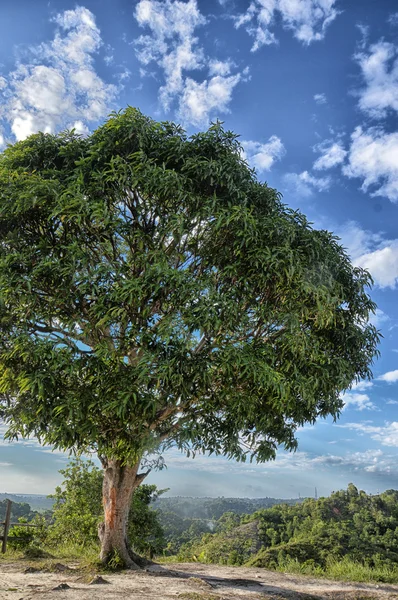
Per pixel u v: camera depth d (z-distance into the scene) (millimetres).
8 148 9258
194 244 8836
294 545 20766
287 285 8148
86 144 9094
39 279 7820
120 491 10117
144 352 7578
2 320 7746
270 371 7488
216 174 8359
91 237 8461
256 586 9102
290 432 10492
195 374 7363
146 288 7492
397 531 34125
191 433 8484
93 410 7672
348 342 9664
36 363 7352
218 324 7246
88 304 8320
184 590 7781
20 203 7812
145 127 8766
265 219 8297
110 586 7836
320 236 9438
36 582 8078
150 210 8727
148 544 20984
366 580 10867
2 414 9633
